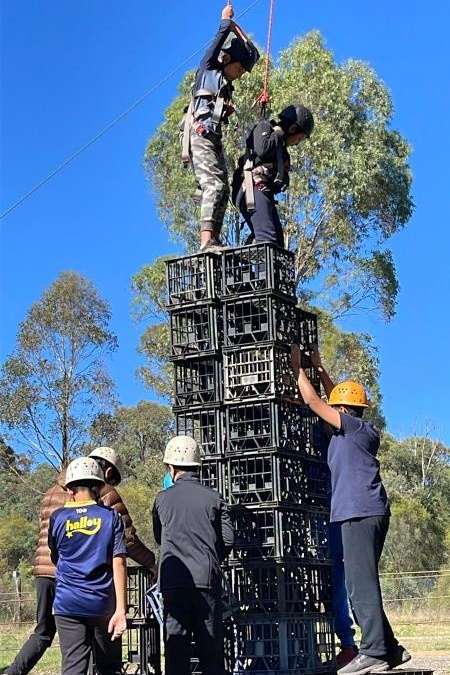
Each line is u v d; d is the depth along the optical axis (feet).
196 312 22.82
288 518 21.61
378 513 20.35
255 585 21.36
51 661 42.70
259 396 21.63
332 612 22.41
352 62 95.50
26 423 120.47
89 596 18.98
